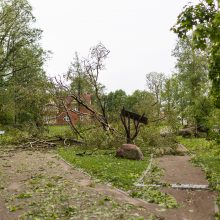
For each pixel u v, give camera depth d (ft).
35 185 31.53
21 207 24.21
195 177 37.58
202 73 144.77
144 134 67.31
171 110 87.81
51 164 45.24
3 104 110.11
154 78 206.80
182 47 153.17
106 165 43.83
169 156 59.31
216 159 52.80
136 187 31.45
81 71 79.00
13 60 132.16
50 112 78.89
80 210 23.62
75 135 75.20
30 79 131.44
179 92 141.69
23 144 69.15
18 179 34.68
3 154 57.16
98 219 21.83
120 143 64.34
